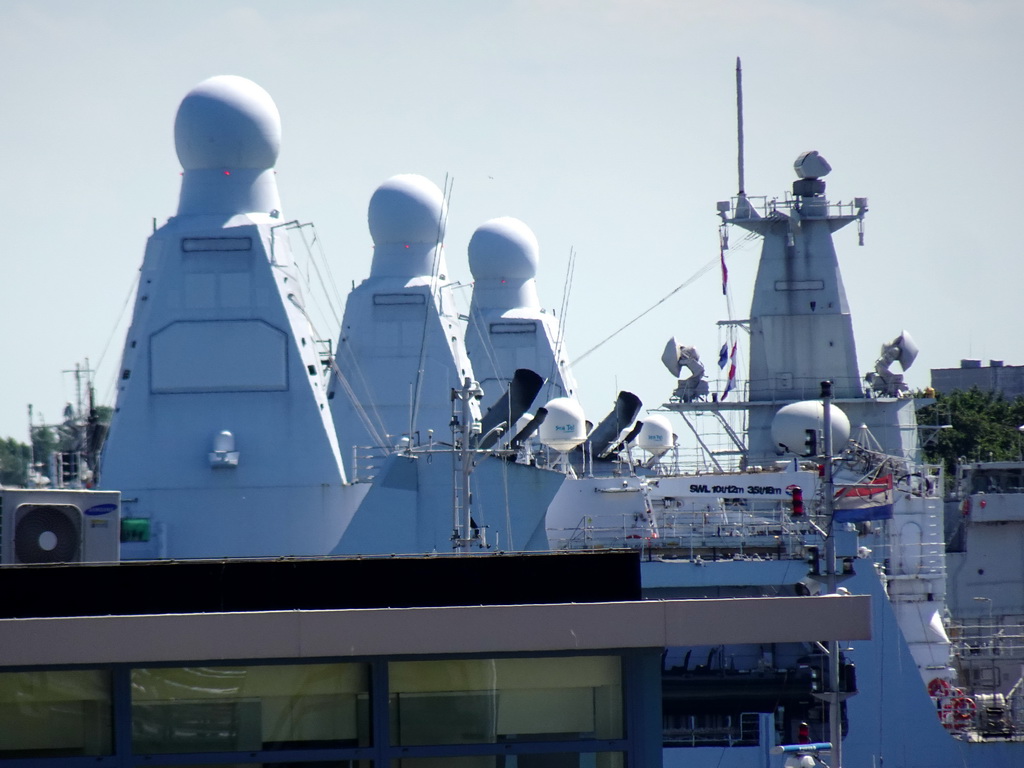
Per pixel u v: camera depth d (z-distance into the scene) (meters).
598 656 86.81
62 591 86.12
